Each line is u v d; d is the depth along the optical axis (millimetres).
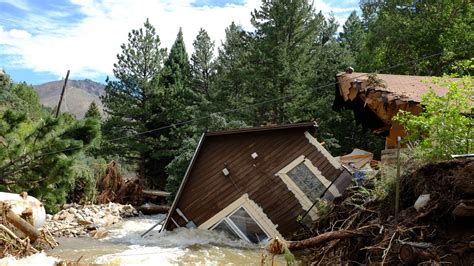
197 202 11836
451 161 5211
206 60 34844
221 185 11820
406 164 6266
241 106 29062
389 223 5426
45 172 13109
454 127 6031
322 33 35062
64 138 13461
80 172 16812
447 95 6504
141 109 31469
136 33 31984
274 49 26172
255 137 12047
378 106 10586
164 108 31828
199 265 8375
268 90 26875
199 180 12000
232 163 11945
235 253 9547
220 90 31234
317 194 11297
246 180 11727
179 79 36750
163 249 9844
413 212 5277
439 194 5027
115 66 32219
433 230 4805
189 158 19578
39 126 13391
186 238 11102
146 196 22109
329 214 8914
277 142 11898
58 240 11086
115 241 11023
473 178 4691
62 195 14023
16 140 13172
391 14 29312
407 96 9586
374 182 7156
